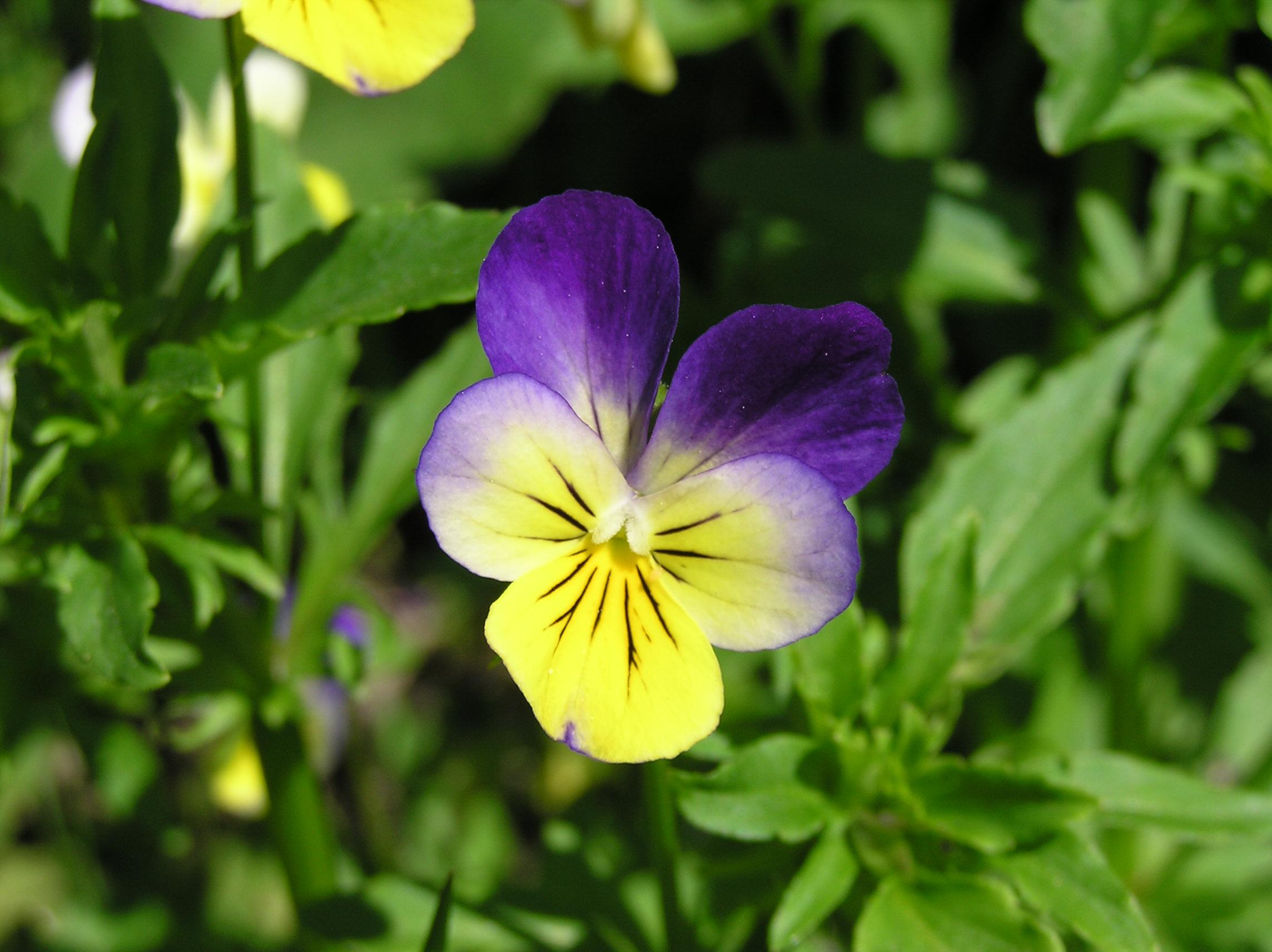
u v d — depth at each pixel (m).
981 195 0.18
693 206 0.27
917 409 0.20
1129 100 0.14
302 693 0.14
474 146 0.26
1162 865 0.18
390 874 0.15
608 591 0.09
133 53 0.12
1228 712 0.20
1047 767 0.13
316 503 0.14
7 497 0.11
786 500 0.09
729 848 0.13
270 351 0.11
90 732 0.17
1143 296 0.18
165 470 0.12
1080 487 0.14
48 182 0.17
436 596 0.25
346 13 0.09
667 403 0.10
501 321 0.10
